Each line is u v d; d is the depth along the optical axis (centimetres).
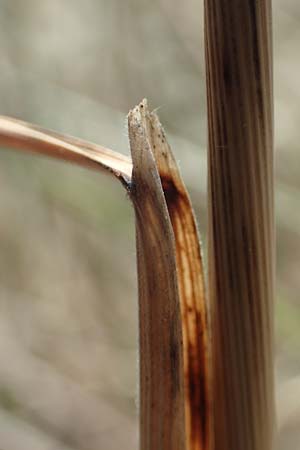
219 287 9
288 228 23
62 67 27
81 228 24
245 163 8
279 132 26
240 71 8
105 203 24
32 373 22
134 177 9
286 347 22
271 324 9
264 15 8
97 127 24
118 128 24
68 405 22
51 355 24
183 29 27
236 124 8
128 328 24
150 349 9
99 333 24
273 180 9
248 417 9
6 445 20
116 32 26
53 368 23
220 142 8
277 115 27
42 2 26
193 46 27
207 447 9
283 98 27
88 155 9
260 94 8
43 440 20
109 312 24
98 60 27
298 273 23
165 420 9
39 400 22
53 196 24
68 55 27
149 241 9
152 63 26
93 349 24
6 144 10
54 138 9
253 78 8
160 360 9
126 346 24
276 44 28
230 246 9
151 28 26
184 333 9
